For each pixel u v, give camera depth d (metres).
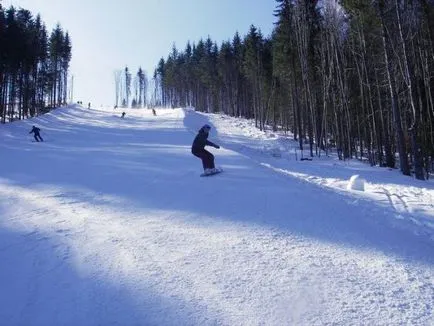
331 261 5.40
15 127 43.53
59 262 5.25
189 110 66.06
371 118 31.28
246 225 7.04
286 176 12.96
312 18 31.66
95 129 41.78
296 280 4.77
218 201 8.93
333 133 38.78
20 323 3.85
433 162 29.75
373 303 4.25
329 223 7.26
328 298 4.35
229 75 78.00
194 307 4.14
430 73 24.89
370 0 23.31
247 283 4.68
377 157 31.16
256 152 29.89
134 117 59.72
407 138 27.23
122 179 11.98
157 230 6.71
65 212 7.89
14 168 14.59
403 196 11.09
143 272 4.95
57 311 4.06
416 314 4.03
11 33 50.12
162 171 13.48
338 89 32.34
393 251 5.85
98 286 4.58
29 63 56.31
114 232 6.57
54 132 39.00
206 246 5.91
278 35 37.53
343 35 31.52
